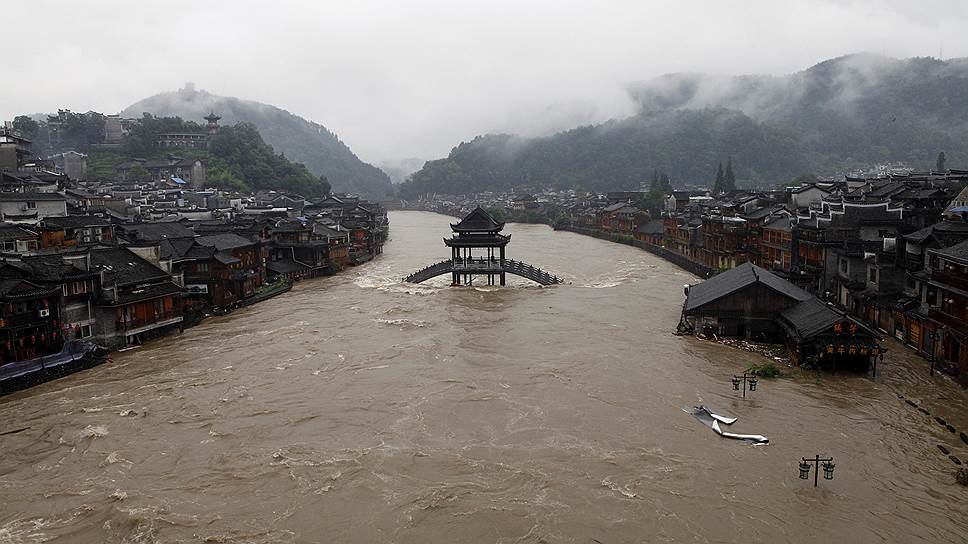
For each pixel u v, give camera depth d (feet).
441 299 265.54
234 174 645.51
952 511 98.17
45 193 288.51
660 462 115.03
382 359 177.88
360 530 96.89
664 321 218.38
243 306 256.11
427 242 540.11
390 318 229.25
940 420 129.08
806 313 176.55
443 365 171.83
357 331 210.79
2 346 164.25
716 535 93.56
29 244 221.66
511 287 293.43
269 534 96.37
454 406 142.61
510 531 95.61
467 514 100.07
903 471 110.11
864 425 128.57
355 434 129.39
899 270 200.03
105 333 191.52
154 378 166.91
